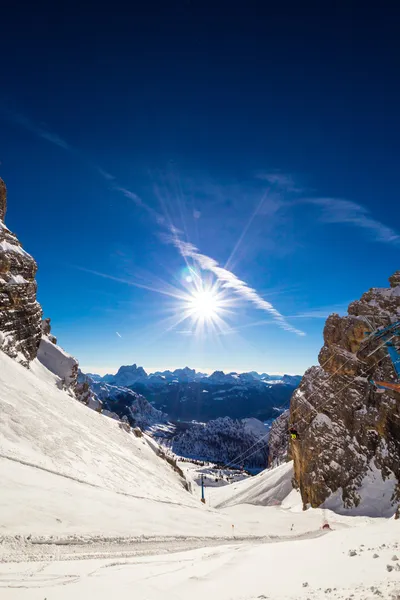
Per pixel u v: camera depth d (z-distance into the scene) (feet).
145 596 38.14
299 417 298.97
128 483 129.08
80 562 54.90
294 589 35.65
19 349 234.79
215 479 549.54
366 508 209.77
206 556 60.95
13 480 82.74
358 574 37.45
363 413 248.73
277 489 301.22
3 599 37.35
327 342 302.04
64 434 136.46
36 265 270.67
